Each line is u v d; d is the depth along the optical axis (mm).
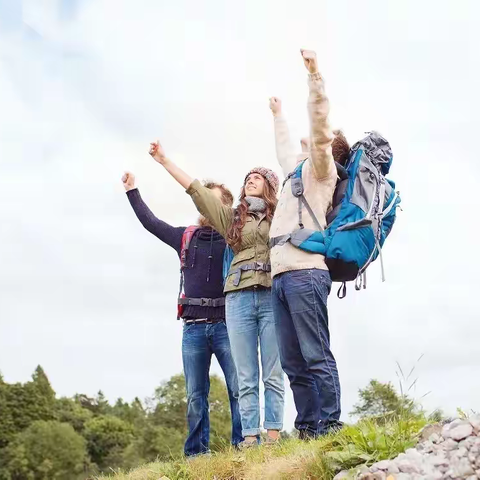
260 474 3658
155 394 48438
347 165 4555
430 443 3152
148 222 5855
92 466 85500
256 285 4906
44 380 98625
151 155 5227
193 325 5438
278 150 5398
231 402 5387
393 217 4488
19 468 79625
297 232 4293
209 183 6086
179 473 4188
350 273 4250
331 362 4176
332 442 3527
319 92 4137
